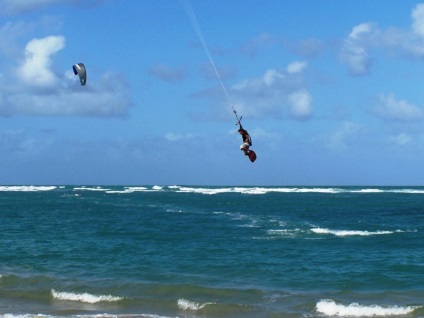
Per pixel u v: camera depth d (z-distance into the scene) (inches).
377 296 927.7
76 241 1603.1
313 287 990.4
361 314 820.6
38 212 2805.1
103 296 903.1
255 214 2608.3
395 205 3373.5
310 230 1833.2
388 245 1482.5
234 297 917.2
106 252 1379.2
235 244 1503.4
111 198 4389.8
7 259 1269.7
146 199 4188.0
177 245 1498.5
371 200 4030.5
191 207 3179.1
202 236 1692.9
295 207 3166.8
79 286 984.9
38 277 1054.4
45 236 1731.1
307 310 842.2
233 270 1135.6
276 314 821.9
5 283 1006.4
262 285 1003.3
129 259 1269.7
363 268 1158.3
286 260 1249.4
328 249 1407.5
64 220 2320.4
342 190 6776.6
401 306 849.5
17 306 859.4
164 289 964.0
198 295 928.9
